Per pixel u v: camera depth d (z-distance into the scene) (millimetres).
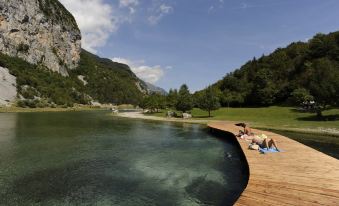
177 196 15898
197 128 52031
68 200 15352
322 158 19969
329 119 54469
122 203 14953
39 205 14695
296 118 61688
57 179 19078
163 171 21016
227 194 16203
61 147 30969
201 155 26750
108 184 17984
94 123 63438
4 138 37250
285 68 137750
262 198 12258
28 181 18594
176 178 19266
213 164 23141
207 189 17031
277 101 113062
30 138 37500
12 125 55969
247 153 21891
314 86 58594
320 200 11969
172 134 42844
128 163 23500
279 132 41188
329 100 55625
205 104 76812
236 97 119500
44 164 23125
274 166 17625
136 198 15625
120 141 35531
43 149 29578
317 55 128750
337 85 53906
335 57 121812
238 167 22109
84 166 22438
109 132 45312
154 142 34781
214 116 79375
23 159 24797
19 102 147375
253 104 117562
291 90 108250
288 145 25406
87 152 28078
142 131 47031
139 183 18188
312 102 80688
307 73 109250
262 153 21875
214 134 42625
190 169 21578
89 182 18359
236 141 31922
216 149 29922
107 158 25375
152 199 15461
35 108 150500
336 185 13859
